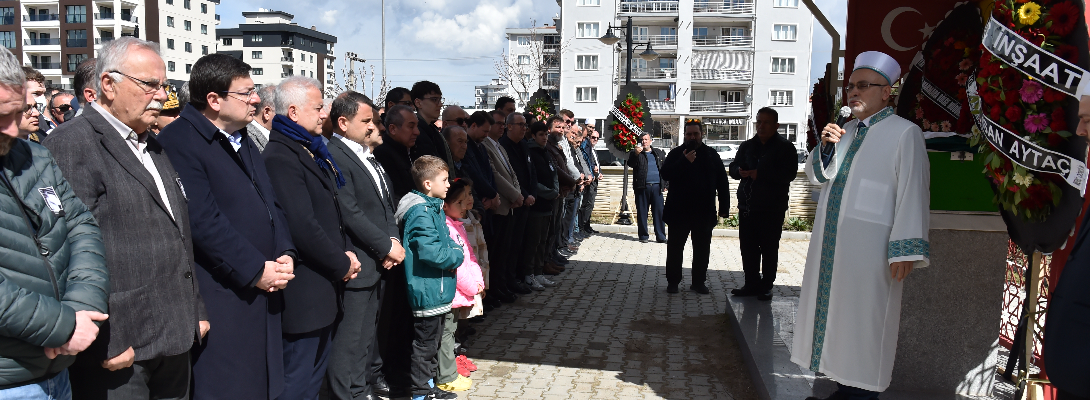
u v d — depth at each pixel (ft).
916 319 12.51
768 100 151.23
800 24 148.25
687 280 26.99
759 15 148.66
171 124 9.57
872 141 10.99
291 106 10.84
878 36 13.25
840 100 17.01
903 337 12.59
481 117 19.60
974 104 10.26
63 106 15.81
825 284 11.34
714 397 14.15
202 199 9.18
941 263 12.37
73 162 7.78
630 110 41.52
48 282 6.67
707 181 23.75
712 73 150.92
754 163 21.68
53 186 7.06
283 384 10.41
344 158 12.03
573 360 16.51
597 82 151.94
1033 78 8.85
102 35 211.20
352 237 11.78
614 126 41.78
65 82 211.61
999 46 9.25
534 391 14.25
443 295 12.99
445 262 12.62
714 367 16.15
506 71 119.85
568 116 32.14
